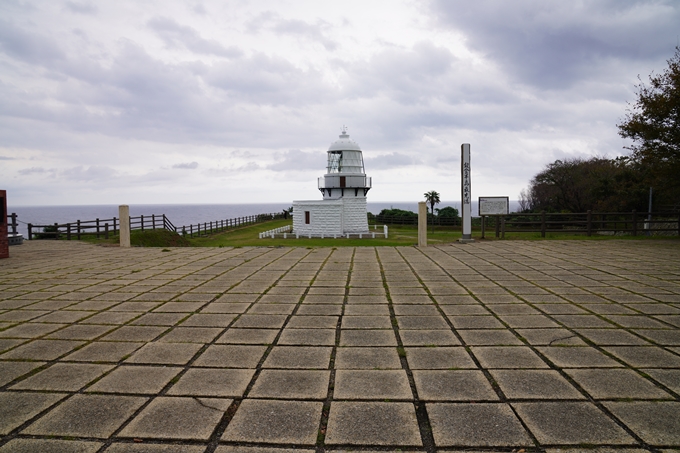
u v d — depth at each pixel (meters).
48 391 3.96
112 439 3.20
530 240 17.08
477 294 7.70
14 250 14.77
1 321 6.16
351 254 13.18
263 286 8.45
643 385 4.02
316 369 4.45
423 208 15.05
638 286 8.23
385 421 3.44
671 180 18.83
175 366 4.54
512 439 3.18
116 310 6.72
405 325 5.91
